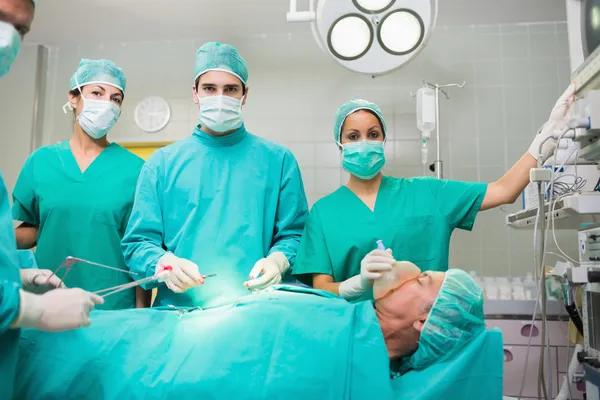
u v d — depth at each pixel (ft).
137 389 3.71
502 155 12.32
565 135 5.22
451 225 6.07
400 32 6.57
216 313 4.24
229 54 6.05
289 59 13.20
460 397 3.76
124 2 11.87
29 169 7.32
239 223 5.78
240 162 6.09
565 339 8.25
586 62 5.37
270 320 3.98
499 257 11.94
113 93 7.32
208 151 6.09
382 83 12.84
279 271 5.31
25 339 4.00
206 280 5.55
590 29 5.57
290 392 3.61
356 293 5.07
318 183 12.76
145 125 13.29
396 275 4.29
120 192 7.18
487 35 12.70
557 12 12.15
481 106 12.51
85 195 7.10
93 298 3.46
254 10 12.16
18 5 3.74
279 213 6.23
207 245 5.66
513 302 8.42
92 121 7.15
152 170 5.96
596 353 5.71
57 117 13.67
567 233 11.38
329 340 3.82
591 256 6.01
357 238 5.99
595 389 5.66
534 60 12.53
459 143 12.44
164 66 13.53
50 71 13.83
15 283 3.28
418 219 5.97
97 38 13.53
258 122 13.09
